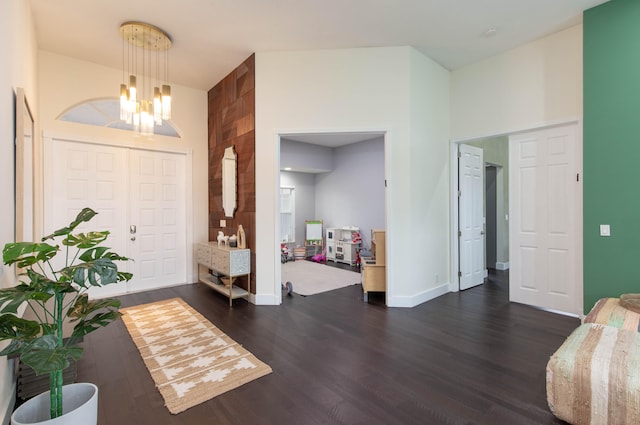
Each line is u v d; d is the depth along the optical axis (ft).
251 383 7.75
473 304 13.96
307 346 9.79
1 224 6.06
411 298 13.61
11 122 7.13
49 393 5.51
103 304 5.93
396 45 13.38
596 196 10.97
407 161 13.48
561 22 11.72
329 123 13.71
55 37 12.62
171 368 8.45
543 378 7.96
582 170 11.56
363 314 12.69
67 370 7.50
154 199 16.93
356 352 9.38
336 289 16.60
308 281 18.35
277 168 13.96
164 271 17.24
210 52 13.88
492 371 8.29
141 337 10.46
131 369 8.42
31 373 7.03
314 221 27.89
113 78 15.33
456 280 16.07
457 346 9.77
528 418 6.47
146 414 6.61
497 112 14.20
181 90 17.56
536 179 13.29
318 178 28.68
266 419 6.44
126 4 10.56
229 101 16.05
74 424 5.01
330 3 10.57
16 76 7.75
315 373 8.21
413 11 11.02
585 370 6.09
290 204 27.66
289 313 12.84
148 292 16.03
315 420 6.42
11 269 6.91
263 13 11.08
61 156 14.32
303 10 10.94
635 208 10.21
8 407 6.21
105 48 13.47
